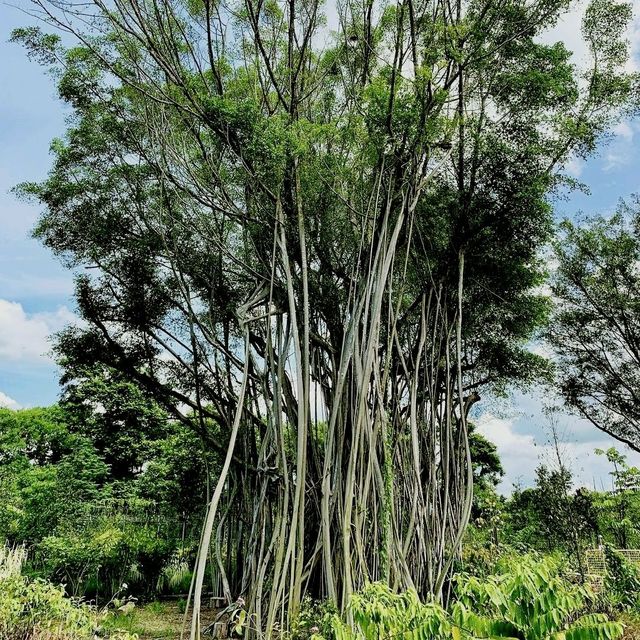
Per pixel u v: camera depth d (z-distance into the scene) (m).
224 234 9.54
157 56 6.66
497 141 7.84
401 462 7.34
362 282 6.93
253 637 6.54
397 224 6.67
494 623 3.07
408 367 8.25
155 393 10.68
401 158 6.89
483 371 10.49
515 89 7.63
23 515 11.49
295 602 6.01
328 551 6.04
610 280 15.64
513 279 8.66
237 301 9.67
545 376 10.59
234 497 9.73
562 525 10.71
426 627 3.01
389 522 6.38
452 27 6.64
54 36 7.96
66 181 9.90
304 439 6.33
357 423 6.24
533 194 7.60
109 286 10.59
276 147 6.58
